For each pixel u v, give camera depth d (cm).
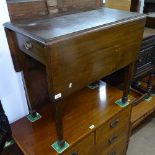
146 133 180
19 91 115
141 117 165
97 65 91
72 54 78
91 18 97
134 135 178
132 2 183
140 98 174
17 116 120
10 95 112
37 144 99
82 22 90
